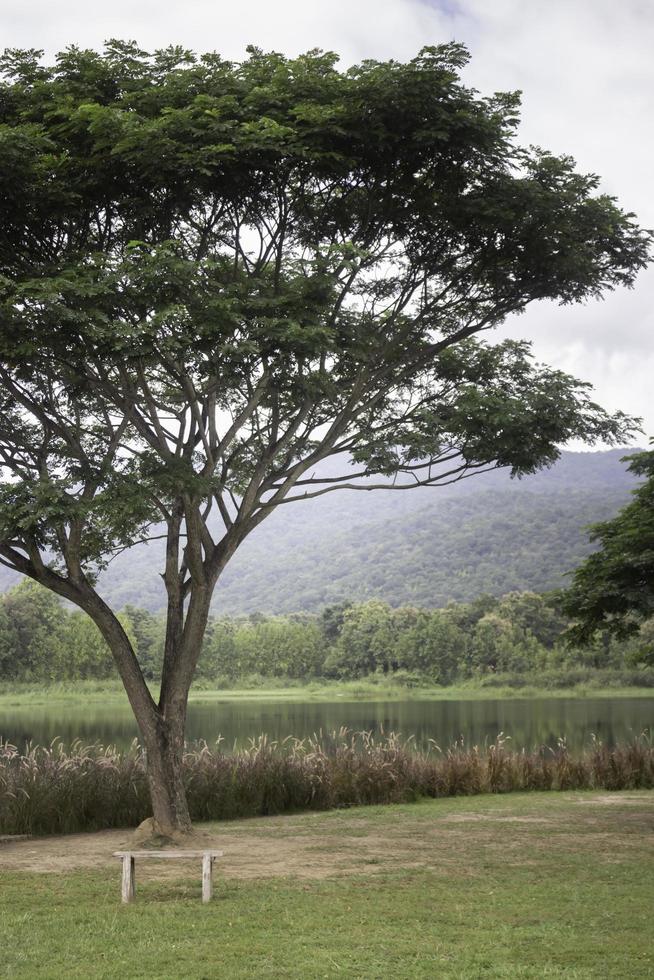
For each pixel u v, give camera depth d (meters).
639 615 17.23
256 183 12.48
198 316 11.64
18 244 12.63
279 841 13.55
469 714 57.69
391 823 15.29
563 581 169.12
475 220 13.10
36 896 9.94
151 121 11.39
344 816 16.33
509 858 11.91
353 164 12.06
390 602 189.25
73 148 12.20
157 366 14.44
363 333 13.91
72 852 13.03
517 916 8.83
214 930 8.44
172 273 11.44
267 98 12.00
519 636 106.81
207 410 13.81
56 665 95.31
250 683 115.94
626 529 16.72
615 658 100.56
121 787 15.93
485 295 14.41
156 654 105.69
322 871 11.20
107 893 10.08
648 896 9.56
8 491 12.05
